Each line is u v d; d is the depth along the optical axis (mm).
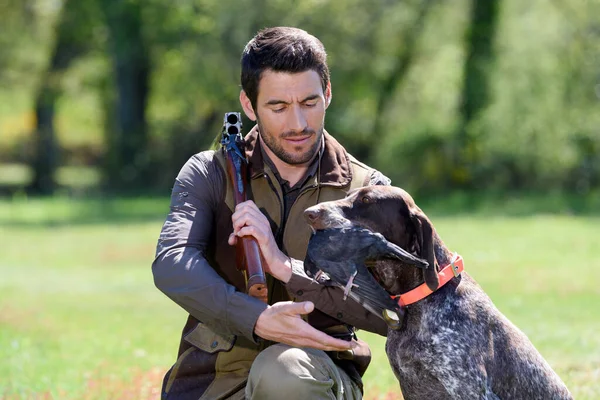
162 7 35156
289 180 4680
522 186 29578
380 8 32438
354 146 34719
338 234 4180
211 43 34594
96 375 7402
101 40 38469
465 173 29641
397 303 4426
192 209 4516
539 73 30094
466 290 4609
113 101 39812
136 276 16016
